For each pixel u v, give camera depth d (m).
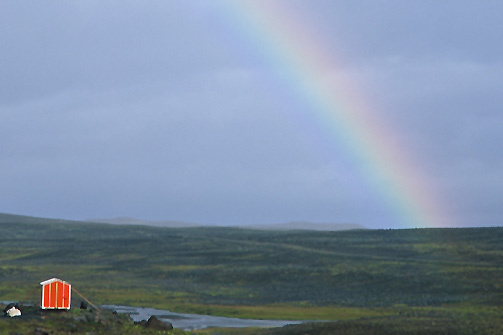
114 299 84.69
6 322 36.50
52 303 41.41
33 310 41.44
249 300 86.06
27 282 103.25
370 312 71.56
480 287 85.62
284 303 82.25
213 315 70.88
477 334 47.34
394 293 87.38
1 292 87.06
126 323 42.59
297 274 106.12
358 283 96.75
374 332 49.75
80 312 42.53
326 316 69.44
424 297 82.38
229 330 57.53
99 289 95.75
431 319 56.97
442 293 84.31
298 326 55.06
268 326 60.38
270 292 93.25
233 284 103.06
